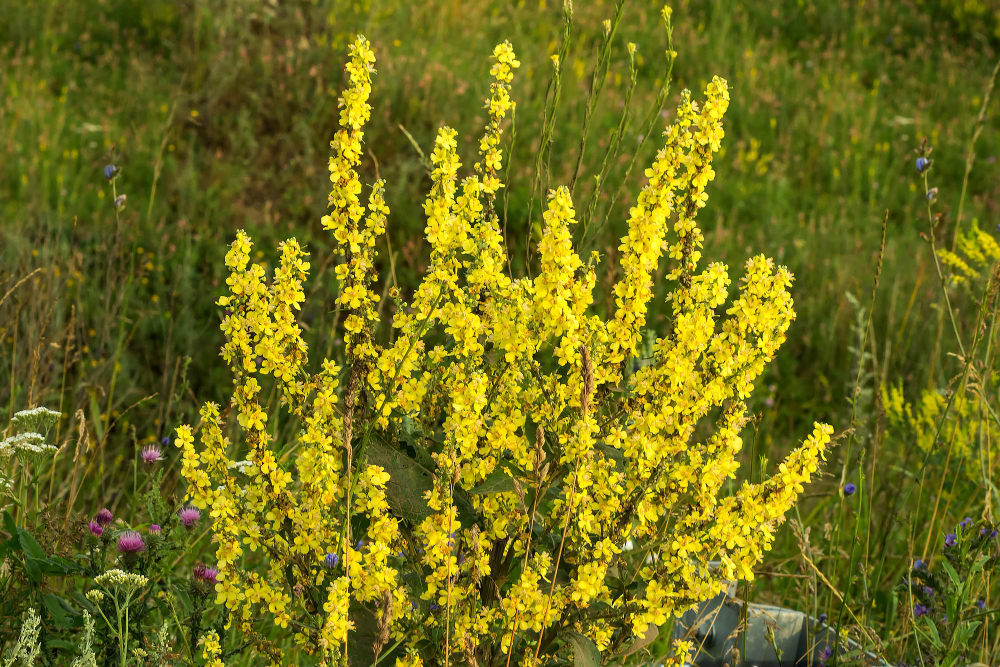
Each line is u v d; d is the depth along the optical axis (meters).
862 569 2.71
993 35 10.92
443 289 1.81
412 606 1.89
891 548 3.55
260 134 6.86
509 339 1.78
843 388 5.52
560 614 1.87
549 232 1.72
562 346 1.74
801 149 8.39
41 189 5.88
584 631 1.90
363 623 1.84
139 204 5.92
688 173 1.79
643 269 1.78
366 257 1.82
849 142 8.53
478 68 8.02
